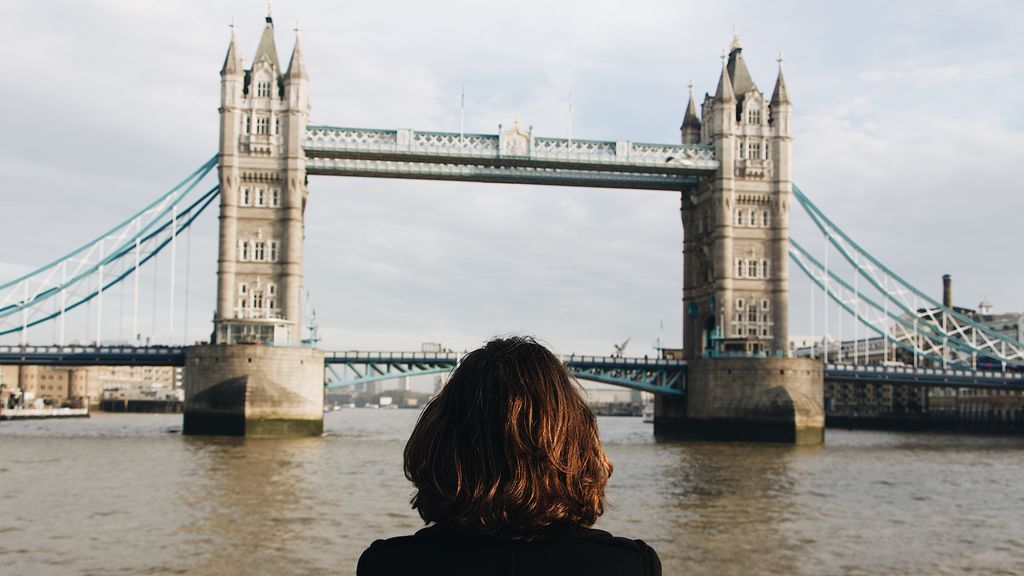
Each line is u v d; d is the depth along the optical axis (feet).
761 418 333.62
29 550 101.04
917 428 516.73
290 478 171.32
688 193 386.32
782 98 363.97
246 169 331.16
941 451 298.35
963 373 384.68
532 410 14.39
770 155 363.35
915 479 195.42
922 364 496.64
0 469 182.19
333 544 106.63
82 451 229.66
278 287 329.52
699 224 376.68
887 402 575.79
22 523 117.50
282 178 331.77
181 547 103.55
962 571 100.01
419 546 14.29
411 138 335.47
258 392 301.43
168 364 337.93
